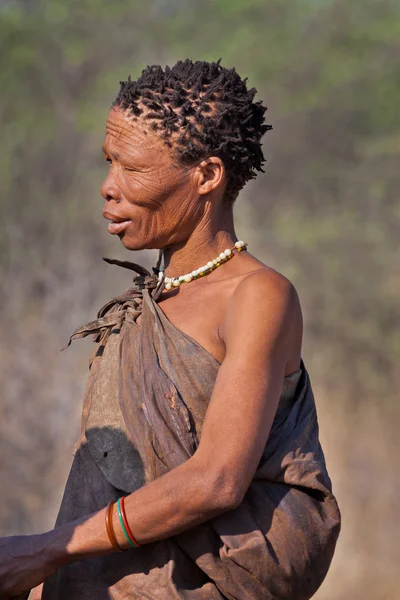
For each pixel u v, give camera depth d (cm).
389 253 4072
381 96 4225
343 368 3962
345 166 4200
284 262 4069
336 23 4322
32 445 3241
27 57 4053
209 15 4325
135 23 4222
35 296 3631
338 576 3195
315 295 4034
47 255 3697
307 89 4272
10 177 3834
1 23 4116
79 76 4109
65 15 4153
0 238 3728
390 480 3619
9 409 3288
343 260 4059
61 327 3559
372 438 3800
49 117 3984
